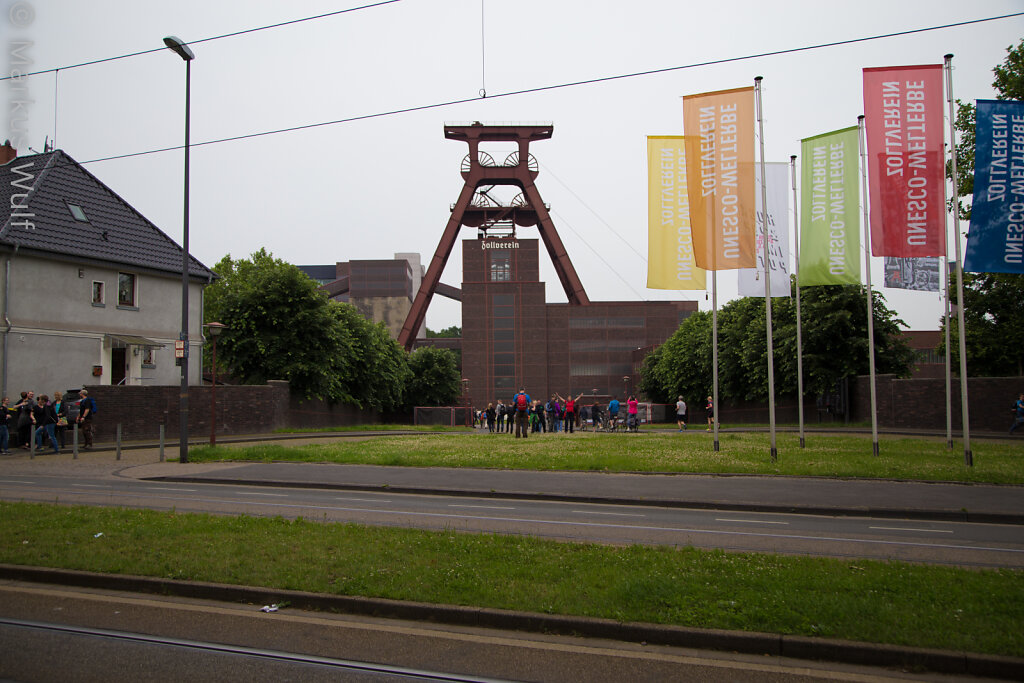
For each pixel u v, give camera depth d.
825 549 10.70
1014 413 35.69
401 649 6.69
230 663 6.36
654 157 23.70
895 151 21.05
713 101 22.50
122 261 35.78
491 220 111.38
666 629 6.82
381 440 30.98
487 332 113.00
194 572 8.50
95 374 33.91
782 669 6.27
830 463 20.25
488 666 6.32
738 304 58.59
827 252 23.56
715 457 21.92
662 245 23.80
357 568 8.63
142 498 15.11
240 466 21.34
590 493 16.14
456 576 8.28
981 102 19.67
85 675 6.07
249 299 44.22
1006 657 6.12
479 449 25.16
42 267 32.31
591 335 114.25
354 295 145.00
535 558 9.10
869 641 6.49
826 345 45.69
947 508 14.16
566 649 6.70
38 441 26.91
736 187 22.48
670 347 71.88
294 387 43.91
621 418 46.56
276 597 7.90
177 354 22.73
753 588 7.86
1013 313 40.56
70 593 8.34
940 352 44.62
